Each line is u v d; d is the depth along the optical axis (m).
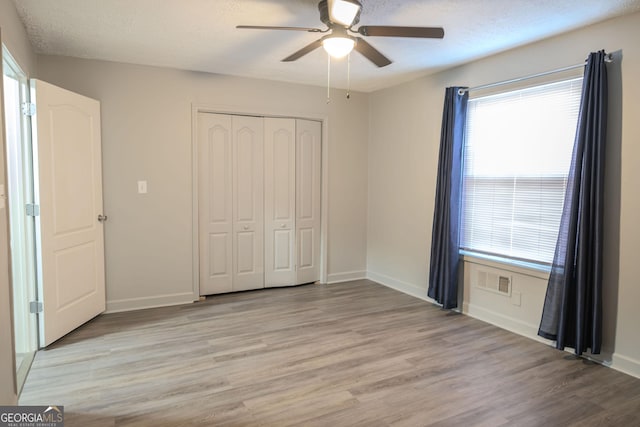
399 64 4.07
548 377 2.83
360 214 5.48
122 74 4.05
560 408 2.46
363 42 2.61
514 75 3.60
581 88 3.12
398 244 5.00
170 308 4.28
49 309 3.27
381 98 5.20
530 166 3.52
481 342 3.43
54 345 3.31
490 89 3.82
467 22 2.98
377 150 5.30
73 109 3.54
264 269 5.01
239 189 4.79
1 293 2.02
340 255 5.41
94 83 3.94
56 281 3.35
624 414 2.40
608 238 2.98
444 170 4.14
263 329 3.70
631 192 2.86
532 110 3.49
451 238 4.08
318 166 5.23
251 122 4.79
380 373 2.88
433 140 4.45
